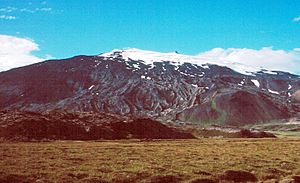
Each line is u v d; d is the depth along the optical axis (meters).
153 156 59.22
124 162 51.81
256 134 168.88
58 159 53.59
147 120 133.50
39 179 40.00
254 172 47.78
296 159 58.84
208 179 43.38
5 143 87.31
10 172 41.97
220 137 166.62
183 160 54.84
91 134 113.38
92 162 51.41
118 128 123.31
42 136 103.12
